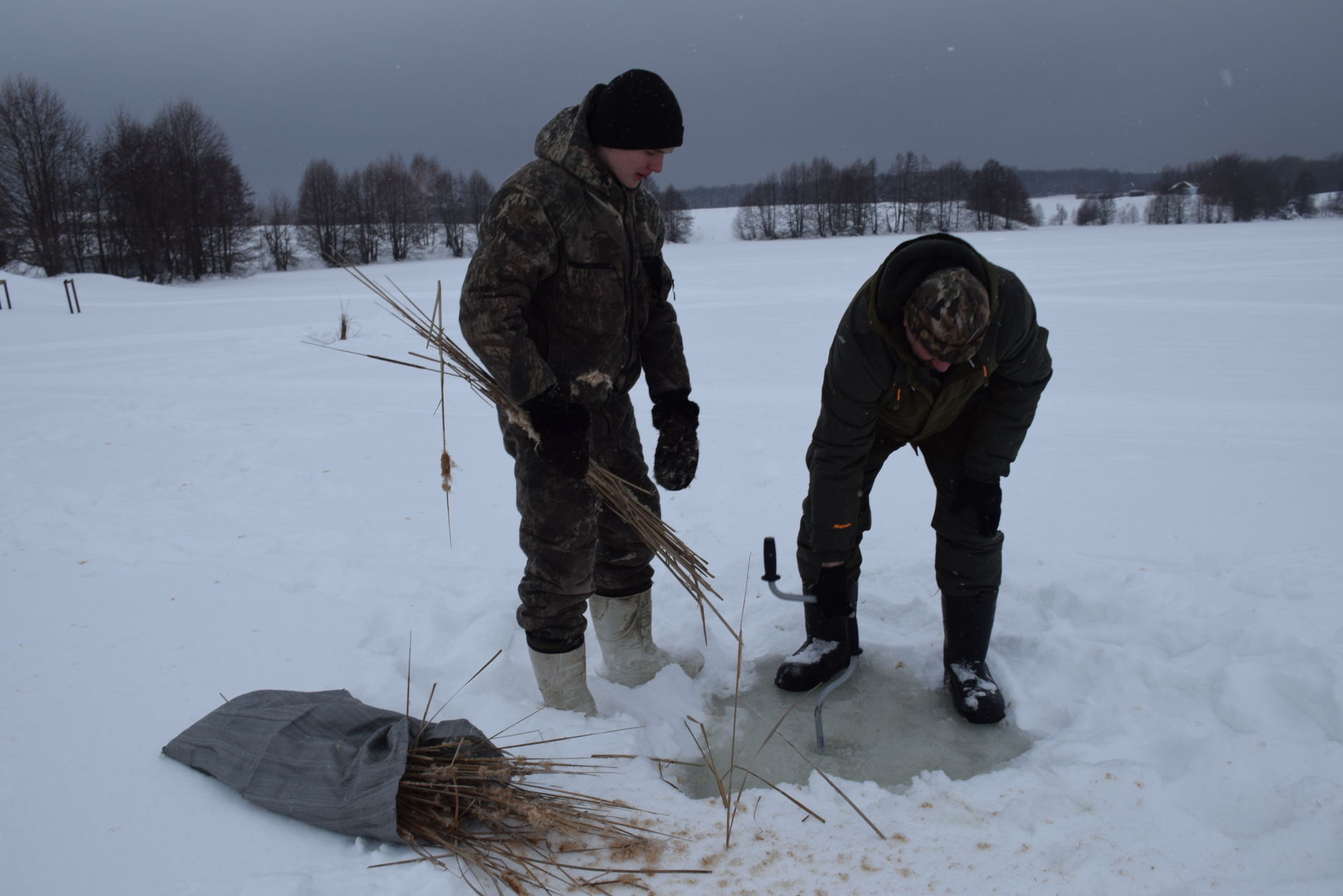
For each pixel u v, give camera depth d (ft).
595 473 8.10
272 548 13.98
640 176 7.88
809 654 9.64
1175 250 99.09
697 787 8.09
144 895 6.39
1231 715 8.31
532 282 7.63
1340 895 6.08
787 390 27.53
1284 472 16.61
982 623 9.09
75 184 161.17
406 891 6.35
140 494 17.38
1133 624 10.22
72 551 13.78
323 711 7.93
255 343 45.19
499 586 12.01
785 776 8.19
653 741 8.67
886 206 262.88
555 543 8.30
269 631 10.75
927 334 6.72
